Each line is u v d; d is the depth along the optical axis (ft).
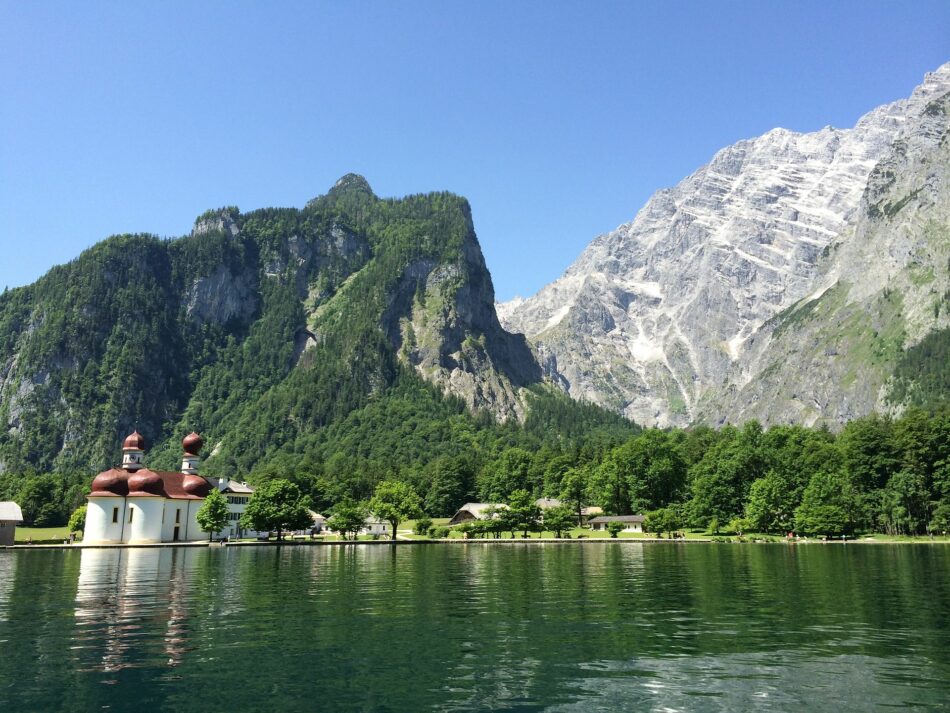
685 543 528.63
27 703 92.99
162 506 547.49
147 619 155.02
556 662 114.01
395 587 218.79
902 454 583.99
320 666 111.55
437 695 96.37
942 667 110.01
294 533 630.33
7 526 513.45
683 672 107.65
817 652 120.26
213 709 90.74
